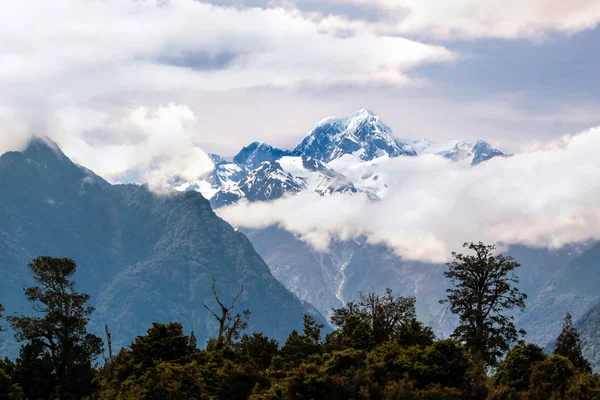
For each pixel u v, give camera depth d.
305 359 132.62
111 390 130.38
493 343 136.75
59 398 131.62
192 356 135.75
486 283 140.25
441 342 119.94
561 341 133.12
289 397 112.06
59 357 138.88
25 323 140.62
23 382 133.88
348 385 112.69
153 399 116.56
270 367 131.88
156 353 137.12
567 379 109.81
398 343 134.00
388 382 114.56
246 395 118.00
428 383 115.44
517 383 112.06
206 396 118.19
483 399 110.69
